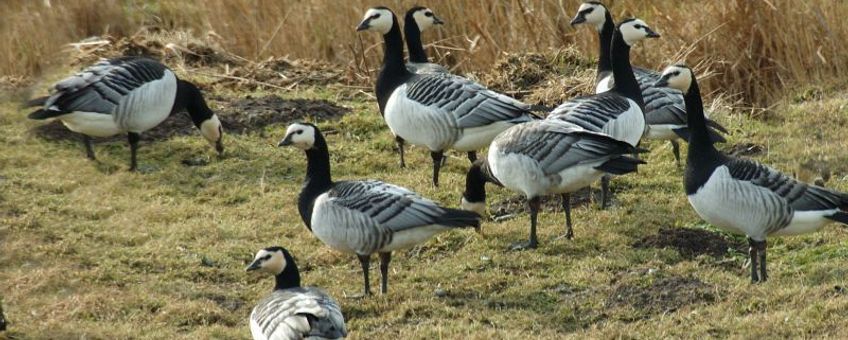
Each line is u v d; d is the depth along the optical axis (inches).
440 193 621.0
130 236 562.9
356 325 462.0
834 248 517.3
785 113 730.2
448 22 868.0
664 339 432.5
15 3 778.8
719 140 607.8
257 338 404.5
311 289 422.6
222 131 705.0
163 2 1002.1
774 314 444.8
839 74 764.0
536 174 520.1
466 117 602.2
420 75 633.6
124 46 863.1
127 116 642.2
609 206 597.0
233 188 634.8
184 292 499.8
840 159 639.8
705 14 794.8
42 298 491.2
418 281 511.8
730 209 463.5
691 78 474.6
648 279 492.7
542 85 782.5
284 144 485.7
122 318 474.6
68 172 650.2
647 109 617.6
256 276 522.3
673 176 641.0
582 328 454.0
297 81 817.5
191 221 586.2
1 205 594.6
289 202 615.2
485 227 573.3
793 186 460.1
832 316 437.1
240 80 810.8
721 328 439.2
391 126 634.8
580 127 541.3
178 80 668.1
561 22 852.0
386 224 468.1
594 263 516.1
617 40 589.3
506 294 488.7
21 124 718.5
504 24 851.4
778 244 533.6
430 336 445.1
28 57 780.0
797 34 767.7
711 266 511.8
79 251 543.5
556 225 571.5
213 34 903.1
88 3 920.9
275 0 899.4
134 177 647.8
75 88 634.8
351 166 668.7
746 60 776.3
